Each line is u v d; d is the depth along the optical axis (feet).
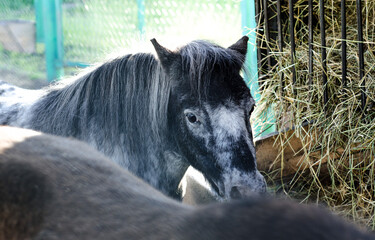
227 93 7.92
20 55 20.43
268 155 11.14
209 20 16.76
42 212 2.89
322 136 10.94
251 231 2.24
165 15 17.98
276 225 2.21
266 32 12.51
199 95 7.95
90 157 3.63
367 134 10.38
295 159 11.13
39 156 3.37
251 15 13.69
